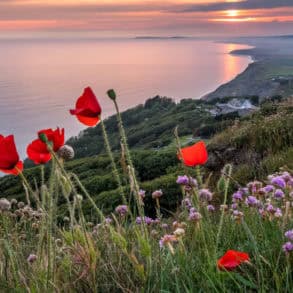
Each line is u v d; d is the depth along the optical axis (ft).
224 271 7.29
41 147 6.92
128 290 7.18
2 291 7.27
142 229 8.01
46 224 7.04
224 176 8.16
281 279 7.04
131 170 7.50
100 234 9.45
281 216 9.43
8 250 7.37
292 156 27.68
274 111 44.50
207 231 8.77
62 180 7.02
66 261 7.61
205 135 107.76
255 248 7.43
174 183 32.96
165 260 7.98
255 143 32.99
